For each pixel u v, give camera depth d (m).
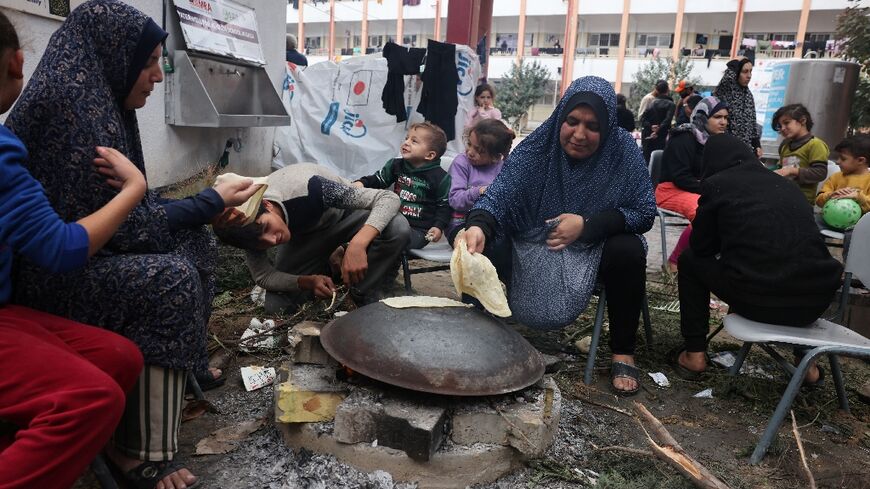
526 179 2.94
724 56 39.03
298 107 7.65
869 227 2.98
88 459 1.49
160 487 1.88
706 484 1.98
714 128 5.27
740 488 2.16
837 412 2.84
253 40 6.71
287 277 3.31
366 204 3.18
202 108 5.40
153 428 1.84
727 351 3.51
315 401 2.08
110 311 1.78
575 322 3.72
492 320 2.25
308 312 3.32
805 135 5.64
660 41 41.62
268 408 2.46
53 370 1.48
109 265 1.79
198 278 1.90
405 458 1.97
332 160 7.55
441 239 4.02
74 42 1.80
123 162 1.72
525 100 35.62
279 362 2.90
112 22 1.82
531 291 2.91
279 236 2.68
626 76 40.62
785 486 2.22
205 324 2.47
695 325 3.08
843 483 2.25
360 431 1.99
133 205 1.69
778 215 2.73
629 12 40.03
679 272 3.16
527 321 2.96
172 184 5.54
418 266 5.00
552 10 42.00
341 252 3.57
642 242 2.88
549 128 2.93
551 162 2.93
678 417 2.70
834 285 2.65
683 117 9.41
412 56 6.91
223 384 2.67
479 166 4.34
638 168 2.93
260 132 7.38
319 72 7.56
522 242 3.02
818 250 2.70
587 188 2.93
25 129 1.73
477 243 2.59
